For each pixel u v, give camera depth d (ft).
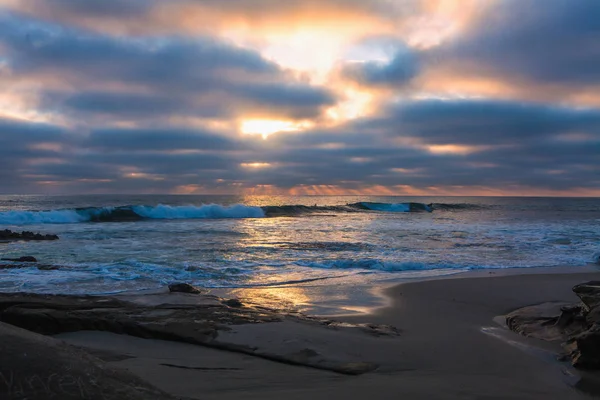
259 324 20.61
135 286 31.65
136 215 108.37
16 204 196.03
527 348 19.20
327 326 21.20
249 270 38.88
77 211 99.04
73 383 7.63
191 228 79.92
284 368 16.02
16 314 19.54
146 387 8.67
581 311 20.79
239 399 12.91
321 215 128.57
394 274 38.81
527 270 41.32
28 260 42.04
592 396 14.23
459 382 15.11
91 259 43.50
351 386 14.37
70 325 19.60
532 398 13.93
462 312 26.37
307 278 36.24
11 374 7.29
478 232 74.54
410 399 13.39
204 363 16.29
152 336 19.13
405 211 164.45
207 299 25.20
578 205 253.24
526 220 108.88
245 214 120.47
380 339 19.94
